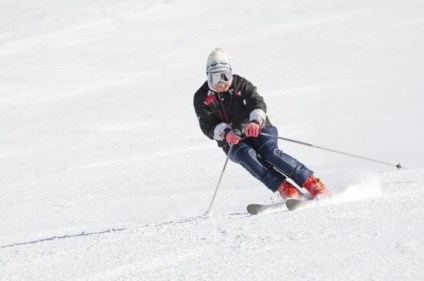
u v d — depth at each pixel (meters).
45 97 61.00
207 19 92.69
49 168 35.59
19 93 62.88
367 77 56.53
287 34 80.38
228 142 14.81
